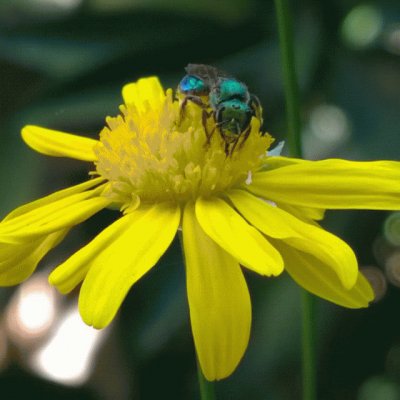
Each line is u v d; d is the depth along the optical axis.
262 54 0.29
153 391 0.29
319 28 0.29
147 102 0.22
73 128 0.29
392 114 0.28
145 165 0.21
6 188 0.28
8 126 0.28
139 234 0.21
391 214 0.28
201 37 0.29
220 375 0.20
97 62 0.29
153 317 0.28
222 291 0.20
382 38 0.29
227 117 0.21
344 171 0.21
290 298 0.27
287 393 0.28
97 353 0.29
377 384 0.30
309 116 0.28
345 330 0.29
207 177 0.21
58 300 0.30
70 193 0.22
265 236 0.21
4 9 0.29
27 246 0.21
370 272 0.29
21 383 0.29
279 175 0.22
